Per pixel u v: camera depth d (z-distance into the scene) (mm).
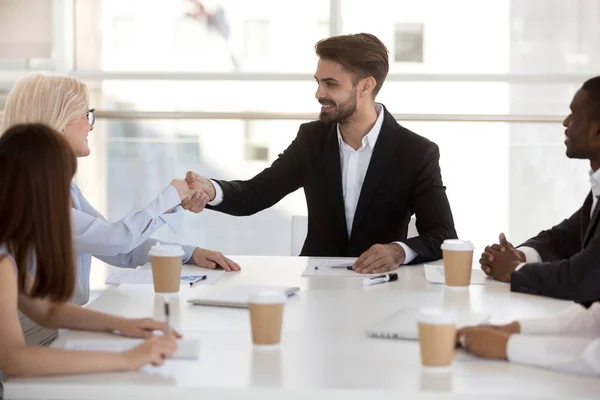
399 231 3043
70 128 2516
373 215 3023
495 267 2352
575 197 5227
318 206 3090
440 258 2771
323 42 3045
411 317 1797
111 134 5297
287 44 5273
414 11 5234
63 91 2490
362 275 2445
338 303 2018
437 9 5219
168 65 5289
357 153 3059
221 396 1343
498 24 5195
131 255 2664
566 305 2021
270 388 1337
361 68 2982
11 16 5297
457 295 2135
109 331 1737
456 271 2219
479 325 1632
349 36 3055
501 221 5273
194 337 1672
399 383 1365
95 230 2326
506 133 5227
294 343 1626
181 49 5285
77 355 1432
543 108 5223
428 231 2871
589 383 1380
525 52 5207
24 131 1544
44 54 5312
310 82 5270
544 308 1983
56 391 1358
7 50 5316
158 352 1460
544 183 5238
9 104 2488
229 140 5277
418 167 2996
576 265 2082
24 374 1415
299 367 1456
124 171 5305
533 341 1490
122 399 1351
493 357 1518
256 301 1585
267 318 1585
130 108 5309
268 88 5277
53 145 1541
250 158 5281
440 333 1438
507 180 5246
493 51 5219
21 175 1520
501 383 1373
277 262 2693
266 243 5316
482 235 5277
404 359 1511
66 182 1553
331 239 3076
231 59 5285
